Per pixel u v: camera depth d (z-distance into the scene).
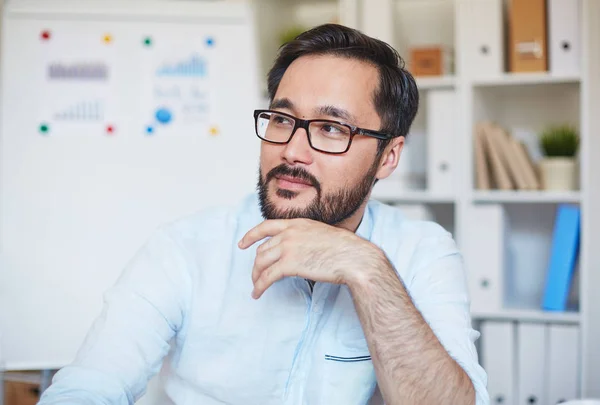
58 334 1.82
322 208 1.11
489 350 2.45
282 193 1.11
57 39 1.88
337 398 1.20
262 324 1.21
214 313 1.23
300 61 1.15
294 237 1.03
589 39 2.47
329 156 1.10
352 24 2.53
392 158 1.24
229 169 1.90
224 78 1.93
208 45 1.93
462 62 2.45
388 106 1.18
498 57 2.42
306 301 1.20
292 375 1.20
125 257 1.85
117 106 1.89
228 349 1.22
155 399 1.32
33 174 1.85
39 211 1.85
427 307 1.18
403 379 0.98
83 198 1.86
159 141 1.89
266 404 1.21
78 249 1.85
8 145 1.85
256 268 1.04
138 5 1.92
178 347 1.24
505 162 2.50
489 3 2.42
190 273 1.24
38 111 1.87
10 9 1.88
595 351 2.41
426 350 0.98
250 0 2.59
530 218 2.69
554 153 2.47
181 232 1.29
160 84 1.91
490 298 2.44
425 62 2.53
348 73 1.12
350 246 1.01
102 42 1.90
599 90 2.48
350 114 1.11
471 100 2.45
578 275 2.57
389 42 2.52
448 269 1.24
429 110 2.50
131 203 1.87
